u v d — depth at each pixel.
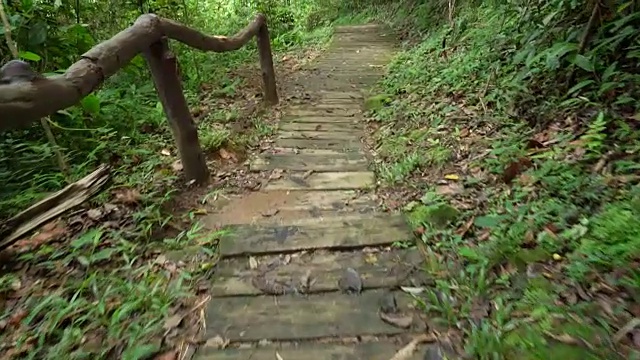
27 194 2.87
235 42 4.21
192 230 2.63
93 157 3.35
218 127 4.29
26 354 1.80
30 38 3.46
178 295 2.11
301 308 2.02
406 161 3.47
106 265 2.32
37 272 2.27
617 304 1.79
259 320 1.96
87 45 3.93
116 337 1.85
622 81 3.08
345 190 3.26
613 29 3.13
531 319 1.80
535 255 2.14
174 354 1.80
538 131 3.26
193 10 7.39
